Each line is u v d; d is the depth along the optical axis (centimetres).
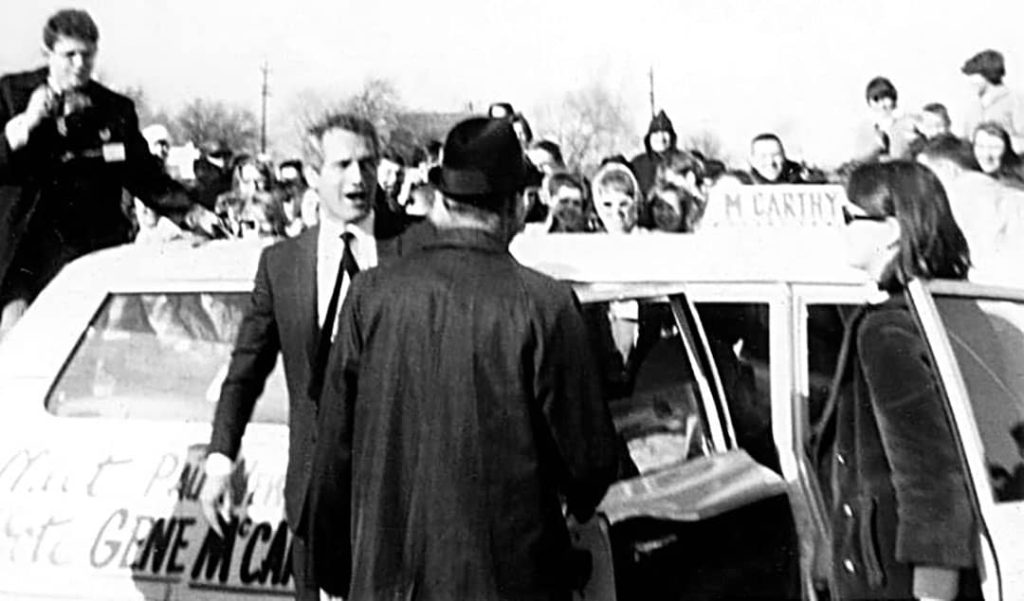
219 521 298
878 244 294
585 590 278
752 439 289
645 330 294
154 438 302
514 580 256
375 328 261
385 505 257
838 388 290
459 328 257
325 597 289
